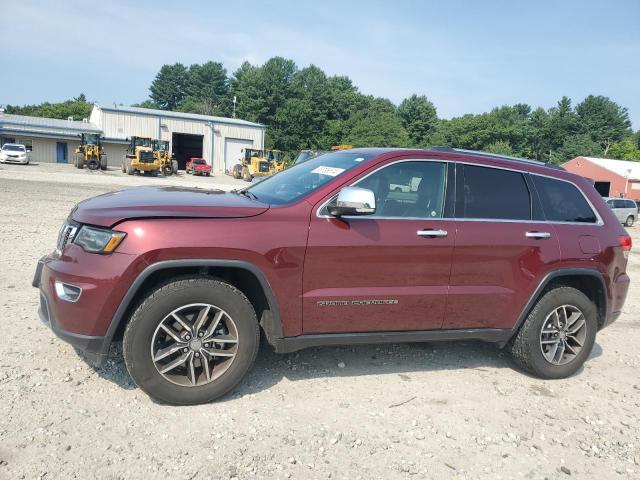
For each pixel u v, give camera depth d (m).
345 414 3.61
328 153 4.91
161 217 3.40
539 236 4.35
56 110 97.69
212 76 123.94
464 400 3.99
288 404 3.68
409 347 5.05
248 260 3.51
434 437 3.42
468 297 4.15
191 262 3.38
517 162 4.58
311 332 3.81
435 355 4.90
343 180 3.87
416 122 86.50
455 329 4.22
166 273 3.55
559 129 96.25
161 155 43.59
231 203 3.71
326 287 3.75
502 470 3.13
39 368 3.85
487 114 94.69
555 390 4.36
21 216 11.96
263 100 81.81
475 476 3.04
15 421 3.14
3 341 4.28
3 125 49.25
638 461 3.34
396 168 4.06
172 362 3.48
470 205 4.23
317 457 3.08
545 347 4.54
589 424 3.79
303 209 3.72
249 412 3.52
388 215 3.95
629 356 5.36
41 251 8.06
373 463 3.07
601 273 4.63
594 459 3.34
